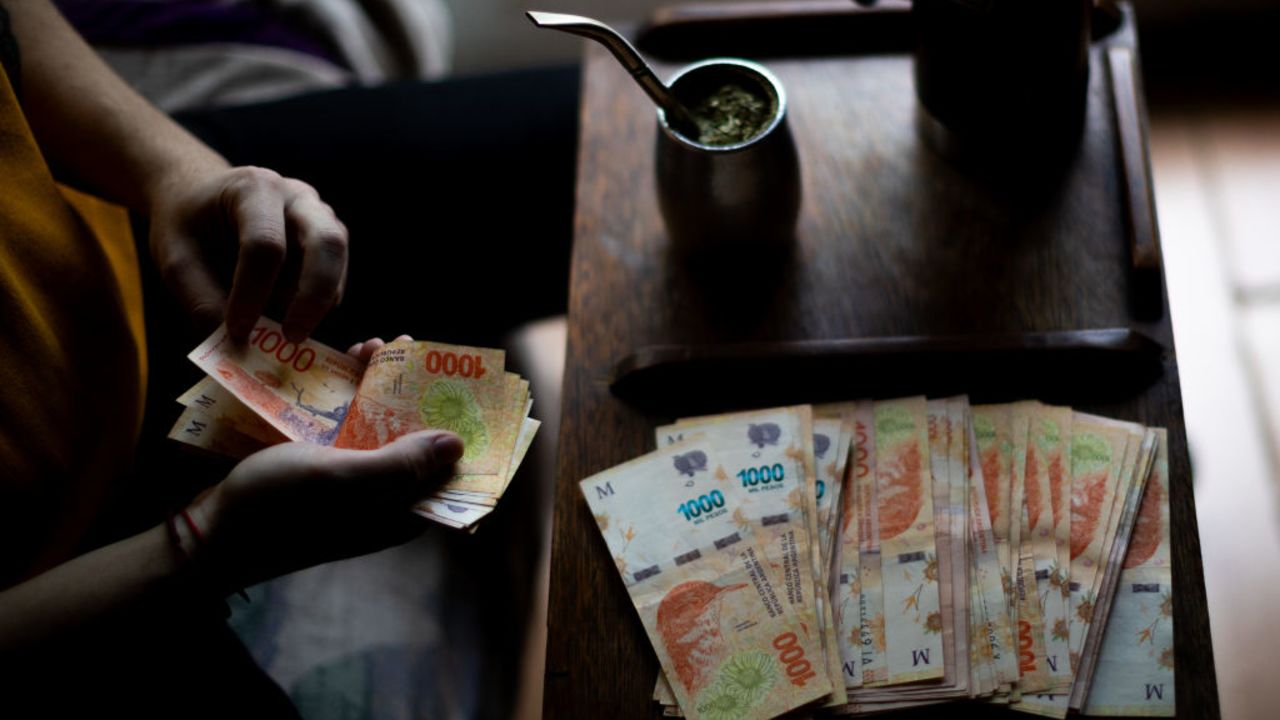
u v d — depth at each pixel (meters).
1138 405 0.85
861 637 0.79
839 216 0.96
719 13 1.07
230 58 1.42
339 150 1.24
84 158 0.96
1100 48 1.02
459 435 0.78
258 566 0.77
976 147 0.95
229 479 0.74
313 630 1.00
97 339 0.91
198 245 0.87
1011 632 0.78
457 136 1.25
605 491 0.85
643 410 0.89
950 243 0.94
